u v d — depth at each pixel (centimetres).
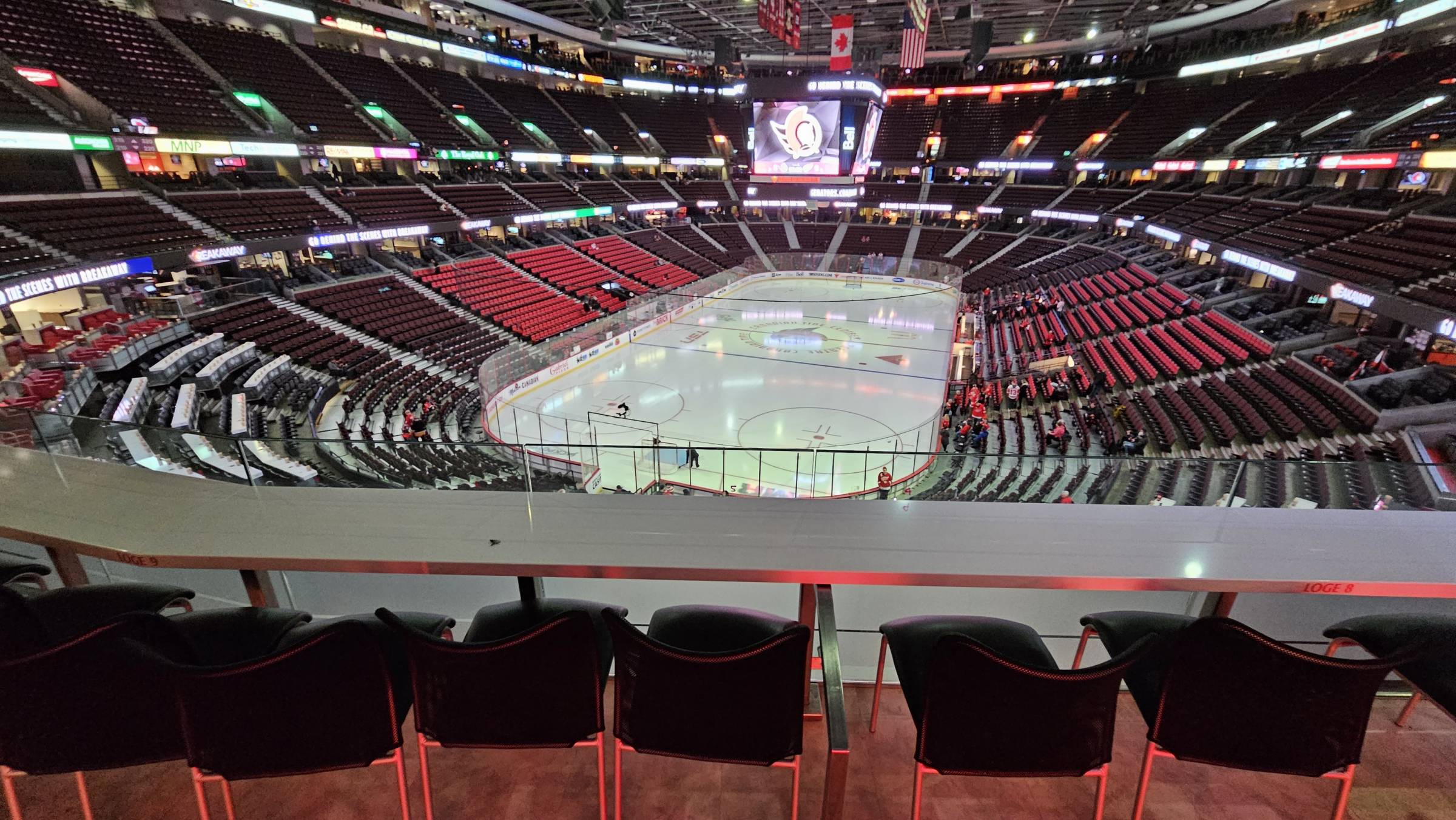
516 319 2741
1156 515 268
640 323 2531
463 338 2419
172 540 246
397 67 3569
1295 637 301
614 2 3109
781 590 316
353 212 2714
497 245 3422
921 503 278
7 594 199
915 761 207
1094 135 4106
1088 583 226
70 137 1864
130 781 252
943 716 197
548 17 3728
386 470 396
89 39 2258
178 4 2705
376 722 203
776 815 235
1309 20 3125
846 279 3525
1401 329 1700
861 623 312
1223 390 1634
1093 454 1504
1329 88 3023
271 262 2645
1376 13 2580
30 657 189
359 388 1803
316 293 2278
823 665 208
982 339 2758
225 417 1331
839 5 3253
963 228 4638
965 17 3481
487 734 210
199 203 2202
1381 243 1905
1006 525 259
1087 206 3931
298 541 245
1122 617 269
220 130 2384
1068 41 4197
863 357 2292
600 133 4500
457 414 1784
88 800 221
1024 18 3553
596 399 1888
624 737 211
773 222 4959
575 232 3984
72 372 1275
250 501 277
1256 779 251
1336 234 2123
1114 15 3469
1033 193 4338
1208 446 1423
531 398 1891
